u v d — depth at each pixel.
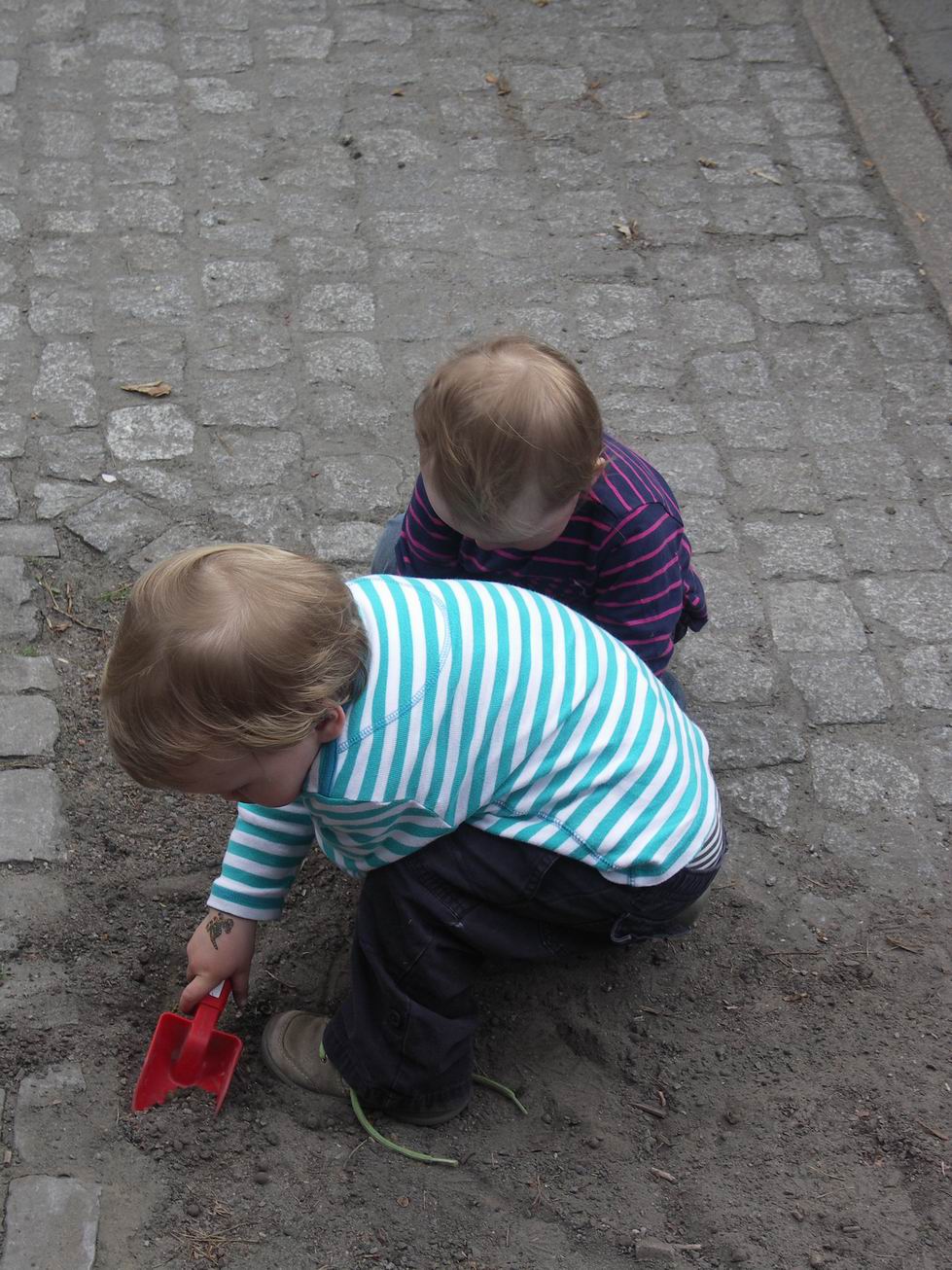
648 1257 1.89
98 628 2.84
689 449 3.40
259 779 1.72
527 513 2.06
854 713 2.80
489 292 3.86
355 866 1.97
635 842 1.92
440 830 1.86
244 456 3.28
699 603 2.47
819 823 2.58
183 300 3.73
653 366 3.65
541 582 2.30
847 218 4.25
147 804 2.50
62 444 3.26
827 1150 2.04
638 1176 2.00
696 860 2.00
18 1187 1.87
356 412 3.43
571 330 3.75
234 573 1.68
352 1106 2.08
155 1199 1.89
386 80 4.69
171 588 1.67
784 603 3.03
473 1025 2.01
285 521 3.12
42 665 2.73
